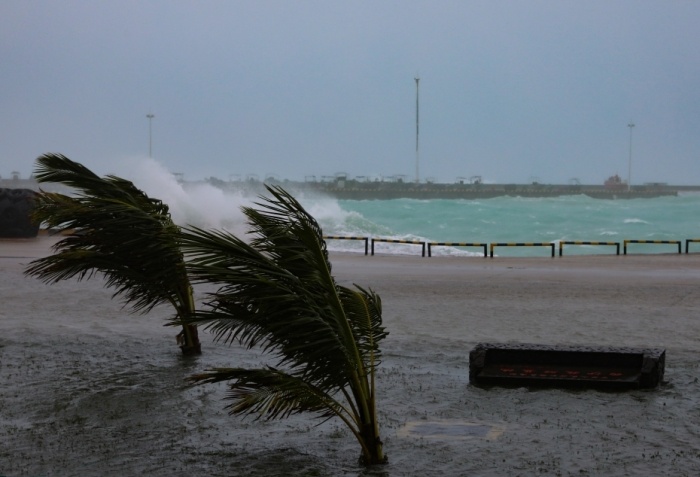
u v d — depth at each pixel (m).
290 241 7.94
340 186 130.12
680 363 12.29
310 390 7.64
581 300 19.58
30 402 10.15
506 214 83.56
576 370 10.96
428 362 12.44
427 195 134.75
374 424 7.93
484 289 21.78
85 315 16.95
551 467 7.77
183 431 8.99
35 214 12.40
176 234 7.55
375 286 22.33
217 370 7.69
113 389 10.77
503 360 11.19
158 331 15.08
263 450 8.38
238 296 7.43
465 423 9.26
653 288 22.19
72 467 7.83
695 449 8.25
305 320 7.30
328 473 7.66
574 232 65.81
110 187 12.09
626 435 8.75
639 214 89.12
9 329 15.07
